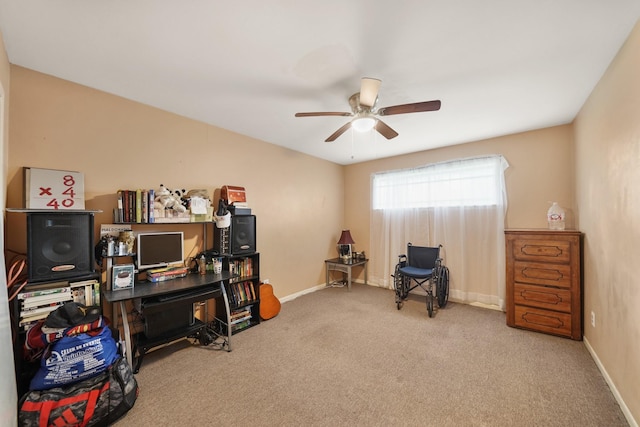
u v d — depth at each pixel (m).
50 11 1.38
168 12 1.39
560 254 2.64
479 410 1.69
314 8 1.37
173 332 2.35
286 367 2.17
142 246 2.34
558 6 1.36
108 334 1.75
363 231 4.93
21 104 1.88
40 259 1.68
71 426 1.45
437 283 3.50
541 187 3.22
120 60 1.83
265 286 3.34
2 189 1.58
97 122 2.22
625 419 1.61
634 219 1.56
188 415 1.65
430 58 1.81
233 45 1.67
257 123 3.00
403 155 4.39
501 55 1.77
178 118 2.75
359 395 1.83
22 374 1.58
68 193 1.99
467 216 3.73
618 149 1.77
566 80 2.09
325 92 2.28
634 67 1.53
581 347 2.46
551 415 1.64
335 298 3.98
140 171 2.47
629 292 1.62
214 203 3.05
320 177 4.61
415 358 2.30
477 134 3.39
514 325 2.89
